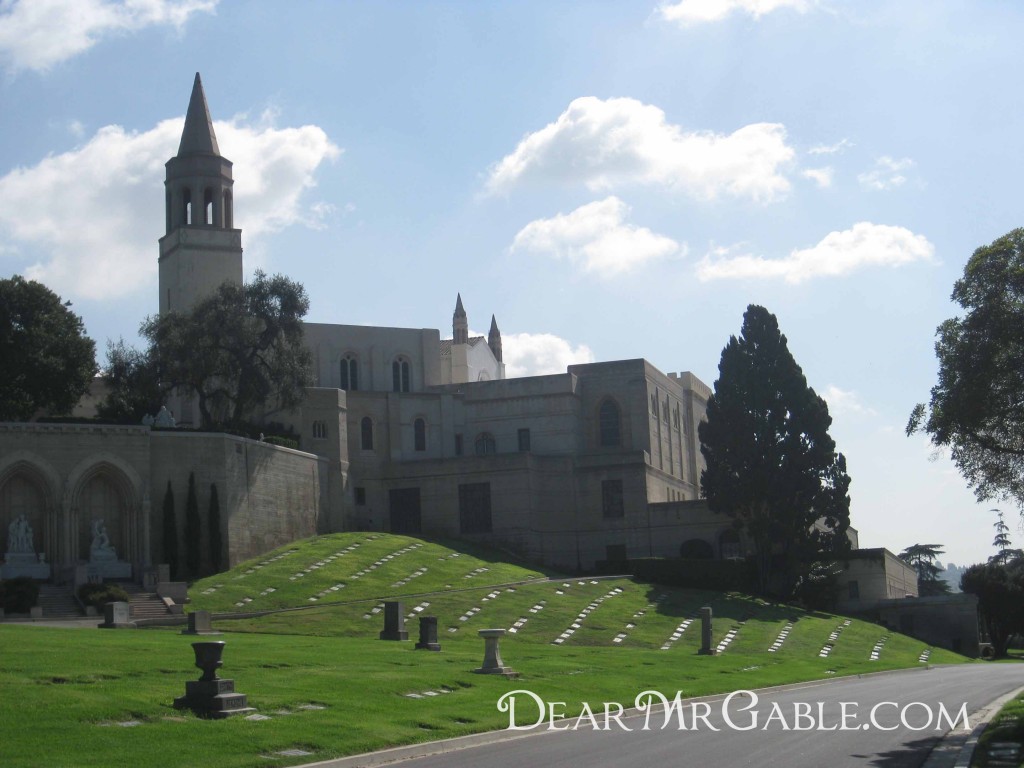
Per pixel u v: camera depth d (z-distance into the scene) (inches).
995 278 1815.9
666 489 5036.9
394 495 4677.7
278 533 4025.6
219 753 1139.3
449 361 5674.2
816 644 3476.9
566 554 4628.4
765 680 2193.7
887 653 3479.3
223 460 3747.5
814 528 4392.2
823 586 4232.3
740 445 4293.8
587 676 1974.7
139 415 4224.9
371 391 4923.7
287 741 1210.6
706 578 4175.7
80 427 3540.8
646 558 4379.9
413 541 4271.7
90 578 3422.7
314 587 3481.8
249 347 4173.2
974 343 1806.1
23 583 3095.5
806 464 4256.9
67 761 1070.4
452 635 3105.3
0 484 3430.1
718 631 3476.9
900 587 4904.0
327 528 4426.7
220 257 4817.9
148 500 3587.6
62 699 1325.0
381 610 3230.8
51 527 3467.0
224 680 1365.7
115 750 1123.9
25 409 4168.3
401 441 4852.4
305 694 1481.3
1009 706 1578.5
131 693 1396.4
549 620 3383.4
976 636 4190.5
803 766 1120.8
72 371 4254.4
